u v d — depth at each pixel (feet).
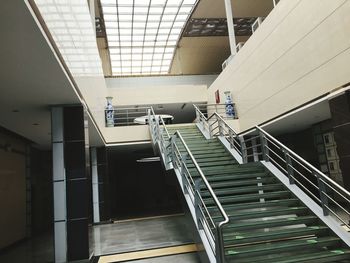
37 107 26.14
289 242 17.90
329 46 28.63
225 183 24.26
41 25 13.93
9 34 13.91
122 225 44.73
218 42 80.53
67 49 19.99
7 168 36.47
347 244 17.29
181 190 24.36
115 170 86.43
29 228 42.34
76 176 24.90
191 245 26.00
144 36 74.64
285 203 21.65
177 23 69.92
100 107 44.75
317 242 17.52
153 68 93.40
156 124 43.11
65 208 24.29
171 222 42.93
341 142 26.81
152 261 21.99
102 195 50.44
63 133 25.39
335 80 27.96
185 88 69.00
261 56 43.24
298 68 34.06
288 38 35.91
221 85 60.44
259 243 18.31
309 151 46.14
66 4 20.15
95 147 52.42
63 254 23.56
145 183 86.58
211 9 65.31
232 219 19.88
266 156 27.53
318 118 38.88
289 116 36.73
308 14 31.76
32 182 48.47
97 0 59.36
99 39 75.77
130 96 66.69
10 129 35.01
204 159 31.40
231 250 17.19
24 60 16.80
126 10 63.46
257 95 45.14
